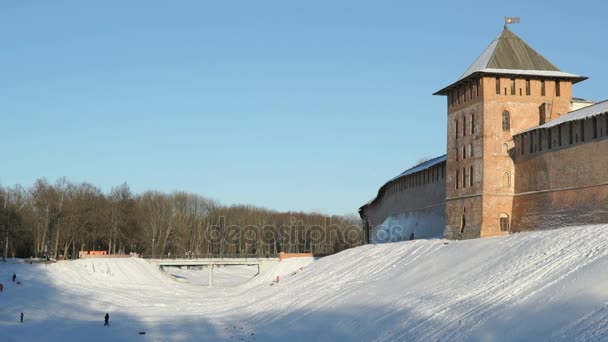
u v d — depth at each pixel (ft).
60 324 223.51
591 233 161.99
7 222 358.84
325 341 159.63
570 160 191.83
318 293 223.92
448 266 193.47
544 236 177.06
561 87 228.84
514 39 237.45
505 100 225.97
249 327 199.52
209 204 581.53
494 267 170.30
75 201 429.38
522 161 218.18
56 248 401.49
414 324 146.10
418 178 309.83
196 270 536.42
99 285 341.00
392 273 217.15
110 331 210.59
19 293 271.08
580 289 128.26
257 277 409.28
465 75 235.40
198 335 196.13
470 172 231.91
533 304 131.13
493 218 222.07
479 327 129.08
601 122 179.11
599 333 106.63
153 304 281.54
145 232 484.33
